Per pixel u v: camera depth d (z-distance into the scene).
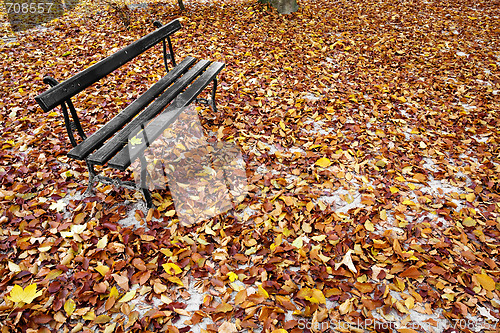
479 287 1.98
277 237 2.27
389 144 3.31
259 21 7.00
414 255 2.18
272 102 3.98
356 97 4.18
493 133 3.49
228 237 2.27
